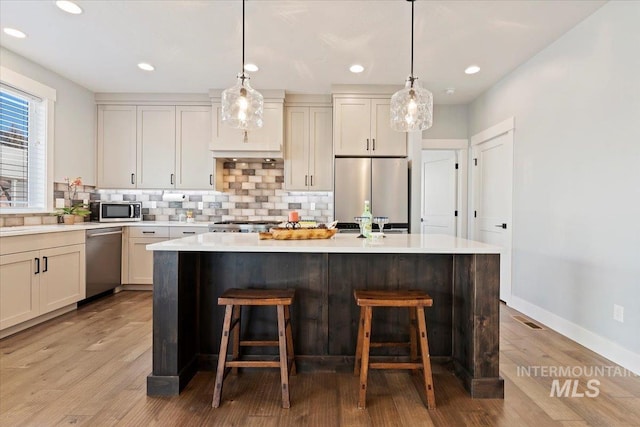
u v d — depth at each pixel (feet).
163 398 6.01
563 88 8.99
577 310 8.48
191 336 6.91
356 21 8.43
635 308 6.91
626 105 7.12
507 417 5.51
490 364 6.16
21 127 10.92
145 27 8.80
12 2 7.71
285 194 15.20
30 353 7.70
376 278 7.13
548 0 7.50
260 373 7.02
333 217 12.82
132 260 13.29
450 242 6.76
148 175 14.16
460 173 15.08
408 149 13.05
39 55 10.48
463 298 6.66
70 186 12.67
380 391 6.33
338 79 12.39
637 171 6.87
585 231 8.23
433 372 7.13
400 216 12.69
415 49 9.86
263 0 7.57
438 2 7.60
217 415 5.53
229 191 15.24
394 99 8.18
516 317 10.41
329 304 7.13
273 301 5.85
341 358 7.10
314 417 5.50
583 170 8.29
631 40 7.00
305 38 9.31
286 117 14.11
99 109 14.07
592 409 5.71
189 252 6.79
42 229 9.46
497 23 8.46
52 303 9.82
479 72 11.53
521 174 10.90
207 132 14.12
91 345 8.16
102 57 10.61
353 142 13.07
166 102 14.10
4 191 10.41
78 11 8.07
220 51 10.15
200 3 7.71
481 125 13.73
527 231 10.57
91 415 5.46
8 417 5.36
